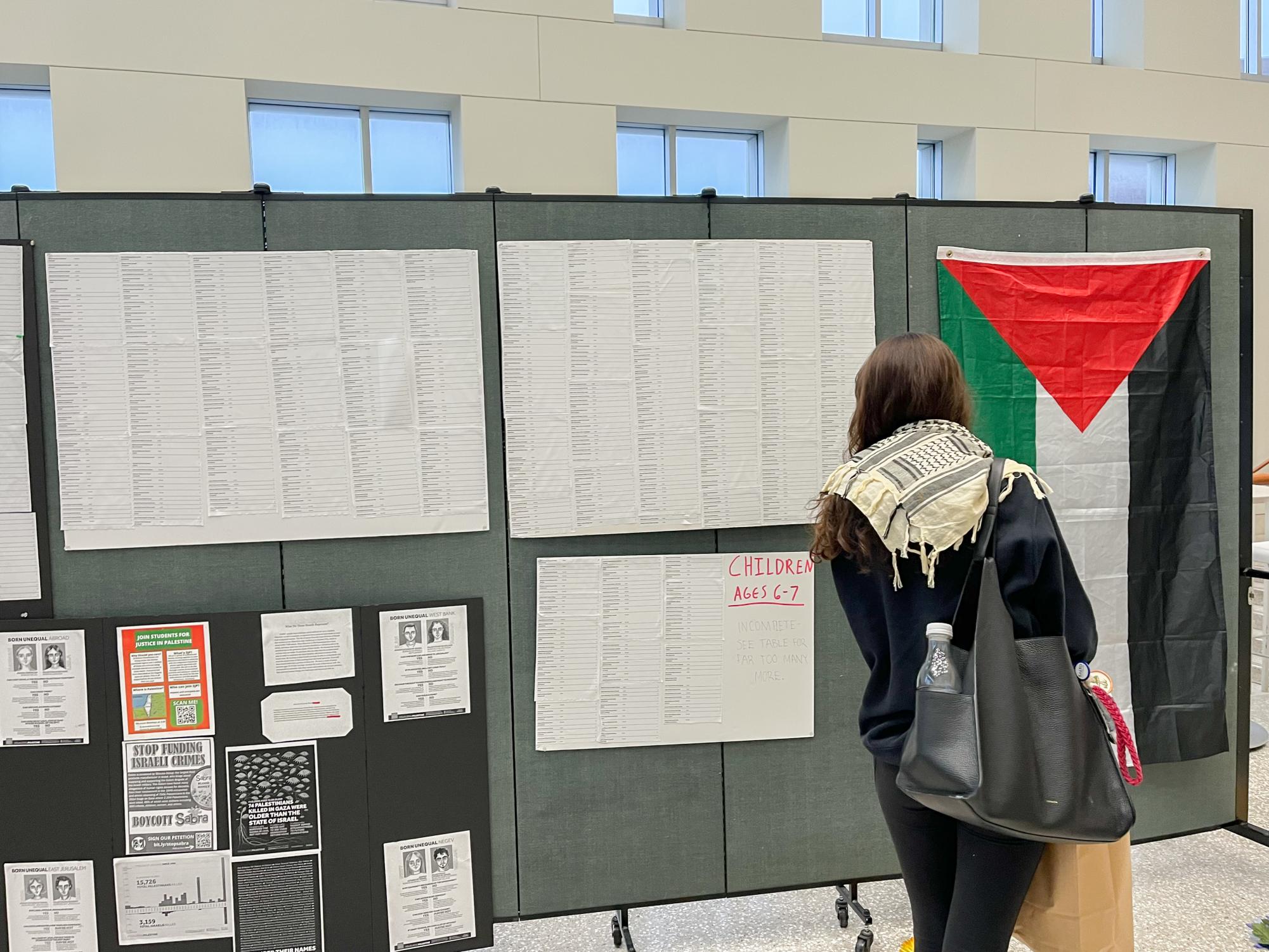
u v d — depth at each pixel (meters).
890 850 2.14
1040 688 1.12
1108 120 4.02
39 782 1.82
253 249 1.84
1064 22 3.93
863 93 3.69
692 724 2.04
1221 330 2.29
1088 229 2.19
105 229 1.79
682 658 2.03
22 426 1.78
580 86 3.37
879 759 1.29
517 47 3.29
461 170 3.32
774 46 3.57
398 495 1.90
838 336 2.04
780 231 2.03
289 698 1.86
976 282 2.11
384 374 1.88
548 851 2.01
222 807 1.86
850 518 1.21
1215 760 2.34
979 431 2.13
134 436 1.82
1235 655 2.34
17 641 1.80
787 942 2.00
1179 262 2.22
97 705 1.82
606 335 1.96
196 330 1.82
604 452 1.97
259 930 1.88
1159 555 2.25
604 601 1.99
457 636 1.93
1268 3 4.41
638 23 3.59
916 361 1.25
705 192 1.98
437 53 3.21
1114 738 1.23
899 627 1.21
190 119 3.00
